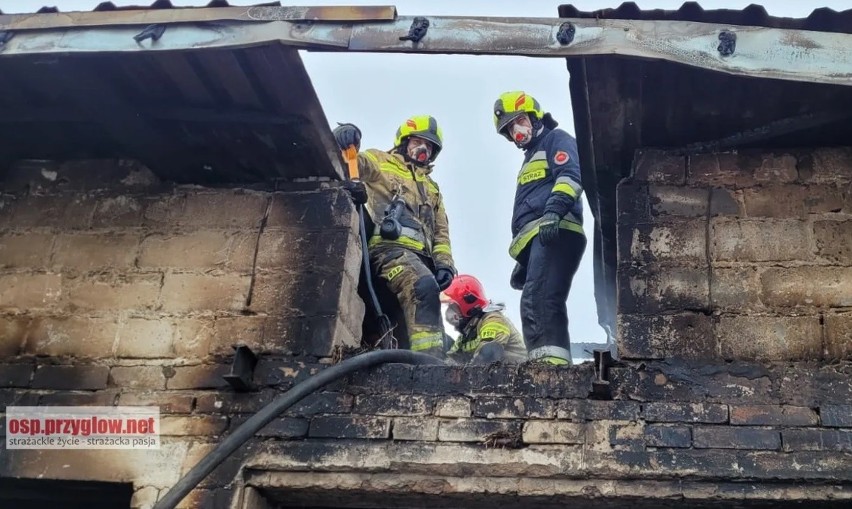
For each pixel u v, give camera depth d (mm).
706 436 4406
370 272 6004
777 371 4562
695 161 5211
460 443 4551
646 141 5254
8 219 5719
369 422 4660
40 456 4859
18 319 5344
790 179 5086
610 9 4367
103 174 5801
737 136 5141
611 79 4742
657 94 4844
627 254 4996
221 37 4473
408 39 4254
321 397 4762
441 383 4738
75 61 4793
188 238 5469
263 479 4605
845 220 4926
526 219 6137
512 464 4461
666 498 4324
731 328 4719
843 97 4766
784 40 4141
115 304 5309
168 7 4688
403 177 6645
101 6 4715
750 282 4832
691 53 4160
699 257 4934
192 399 4910
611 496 4363
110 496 4984
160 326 5191
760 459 4312
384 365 4832
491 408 4625
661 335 4742
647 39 4176
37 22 4684
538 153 6285
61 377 5102
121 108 5129
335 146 5395
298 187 5562
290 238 5371
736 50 4148
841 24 4387
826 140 5094
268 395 4859
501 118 6398
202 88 4969
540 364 4730
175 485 4305
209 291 5266
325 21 4352
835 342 4605
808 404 4441
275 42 4391
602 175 5582
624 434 4461
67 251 5539
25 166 5910
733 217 5020
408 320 6023
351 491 4562
